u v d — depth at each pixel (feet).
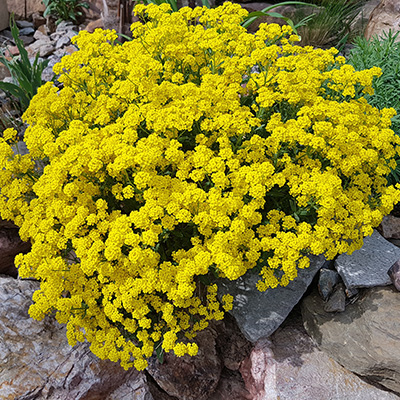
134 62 1.65
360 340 1.67
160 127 1.49
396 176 1.98
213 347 1.83
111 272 1.40
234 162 1.47
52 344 1.71
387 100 2.10
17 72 2.49
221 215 1.39
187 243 1.65
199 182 1.55
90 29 3.34
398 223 2.03
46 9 3.48
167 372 1.74
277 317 1.78
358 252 1.89
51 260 1.42
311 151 1.62
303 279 1.84
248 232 1.46
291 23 2.72
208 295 1.58
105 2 3.07
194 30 1.99
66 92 1.68
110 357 1.45
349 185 1.74
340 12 3.19
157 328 1.56
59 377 1.63
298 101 1.64
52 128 1.72
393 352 1.59
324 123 1.52
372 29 2.99
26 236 1.56
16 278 2.05
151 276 1.37
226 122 1.50
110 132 1.54
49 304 1.44
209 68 1.88
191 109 1.55
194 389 1.75
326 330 1.75
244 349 1.87
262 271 1.51
